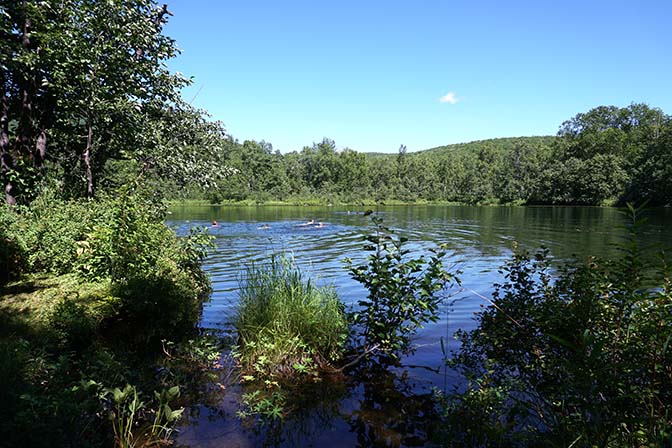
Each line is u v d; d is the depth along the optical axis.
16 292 5.96
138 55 10.70
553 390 3.55
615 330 3.20
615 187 58.31
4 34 9.60
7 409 2.74
